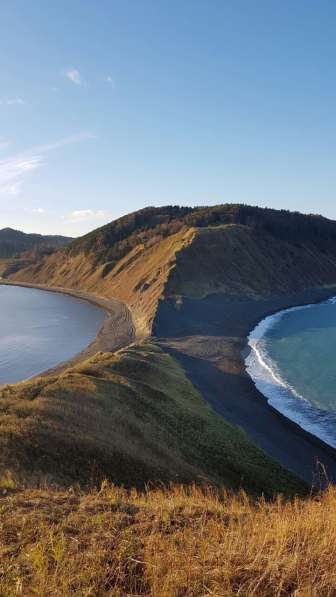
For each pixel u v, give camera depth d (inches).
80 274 7381.9
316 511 292.7
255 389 2031.3
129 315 4411.9
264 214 7268.7
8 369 2704.2
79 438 804.6
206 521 300.5
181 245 5201.8
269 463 1205.7
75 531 275.0
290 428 1583.4
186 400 1603.1
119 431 979.3
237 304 4431.6
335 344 2925.7
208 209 7455.7
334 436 1521.9
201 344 2891.2
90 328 4050.2
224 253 5280.5
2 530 270.2
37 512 308.7
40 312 5064.0
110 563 225.1
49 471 649.6
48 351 3161.9
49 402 996.6
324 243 7170.3
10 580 205.9
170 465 903.7
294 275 5797.2
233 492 864.3
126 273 6112.2
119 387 1312.7
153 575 202.7
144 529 279.6
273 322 3858.3
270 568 199.5
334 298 5575.8
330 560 204.5
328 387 2054.6
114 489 414.3
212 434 1280.8
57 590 187.9
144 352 2304.4
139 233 7539.4
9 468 609.6
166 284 4288.9
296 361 2527.1
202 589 193.2
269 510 348.5
